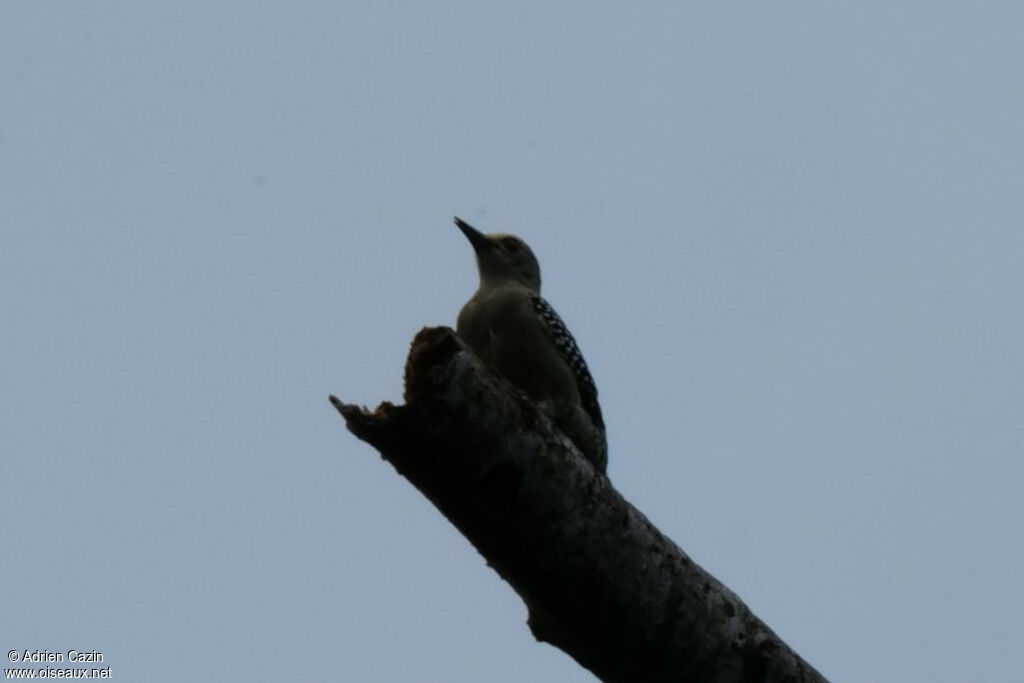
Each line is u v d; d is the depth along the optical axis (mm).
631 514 10352
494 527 9977
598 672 10781
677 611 10430
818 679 10727
